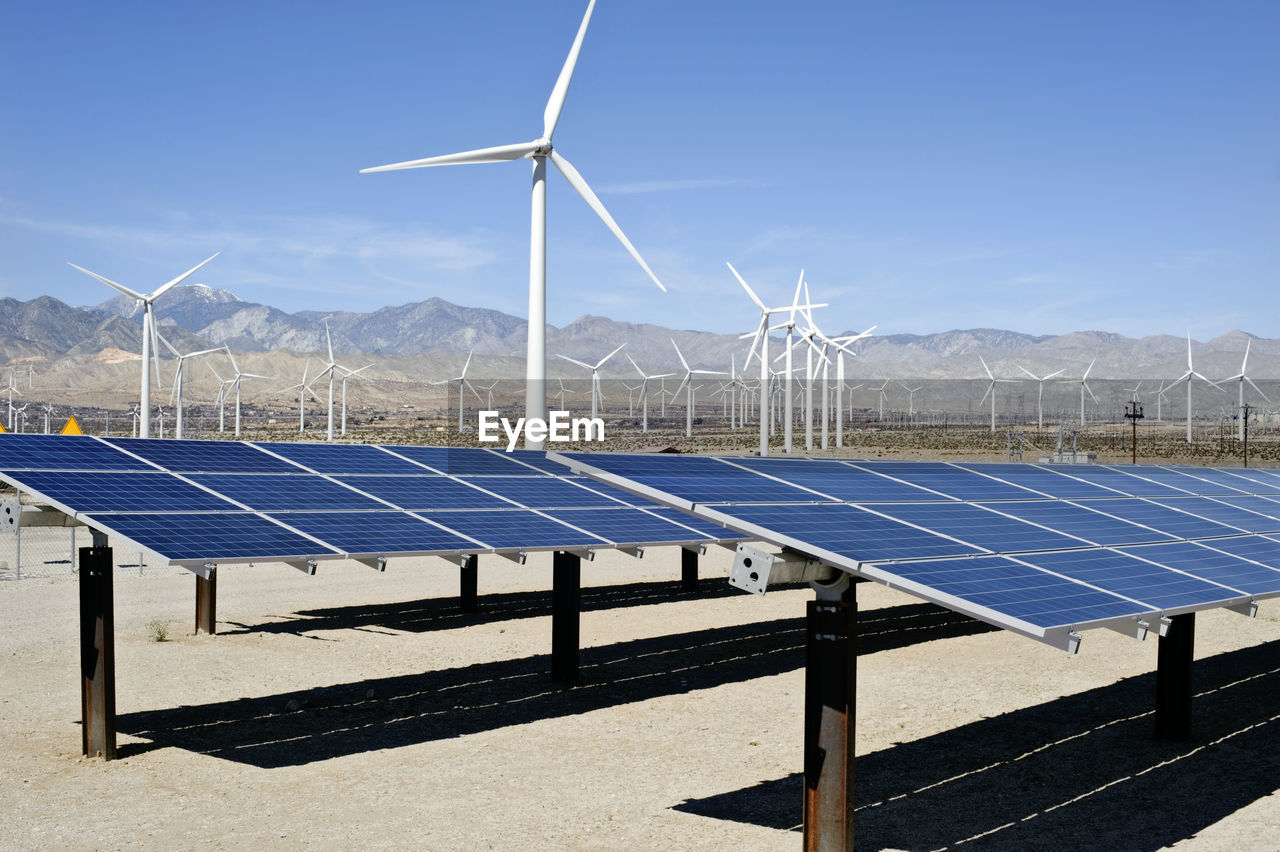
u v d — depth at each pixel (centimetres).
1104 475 3234
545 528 2750
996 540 1834
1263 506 3136
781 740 2284
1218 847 1672
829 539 1490
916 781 2012
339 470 2938
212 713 2427
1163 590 1727
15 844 1628
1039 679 2883
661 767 2084
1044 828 1758
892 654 3241
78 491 2122
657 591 4550
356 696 2616
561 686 2772
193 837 1672
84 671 2077
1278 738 2316
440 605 3969
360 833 1703
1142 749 2227
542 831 1722
